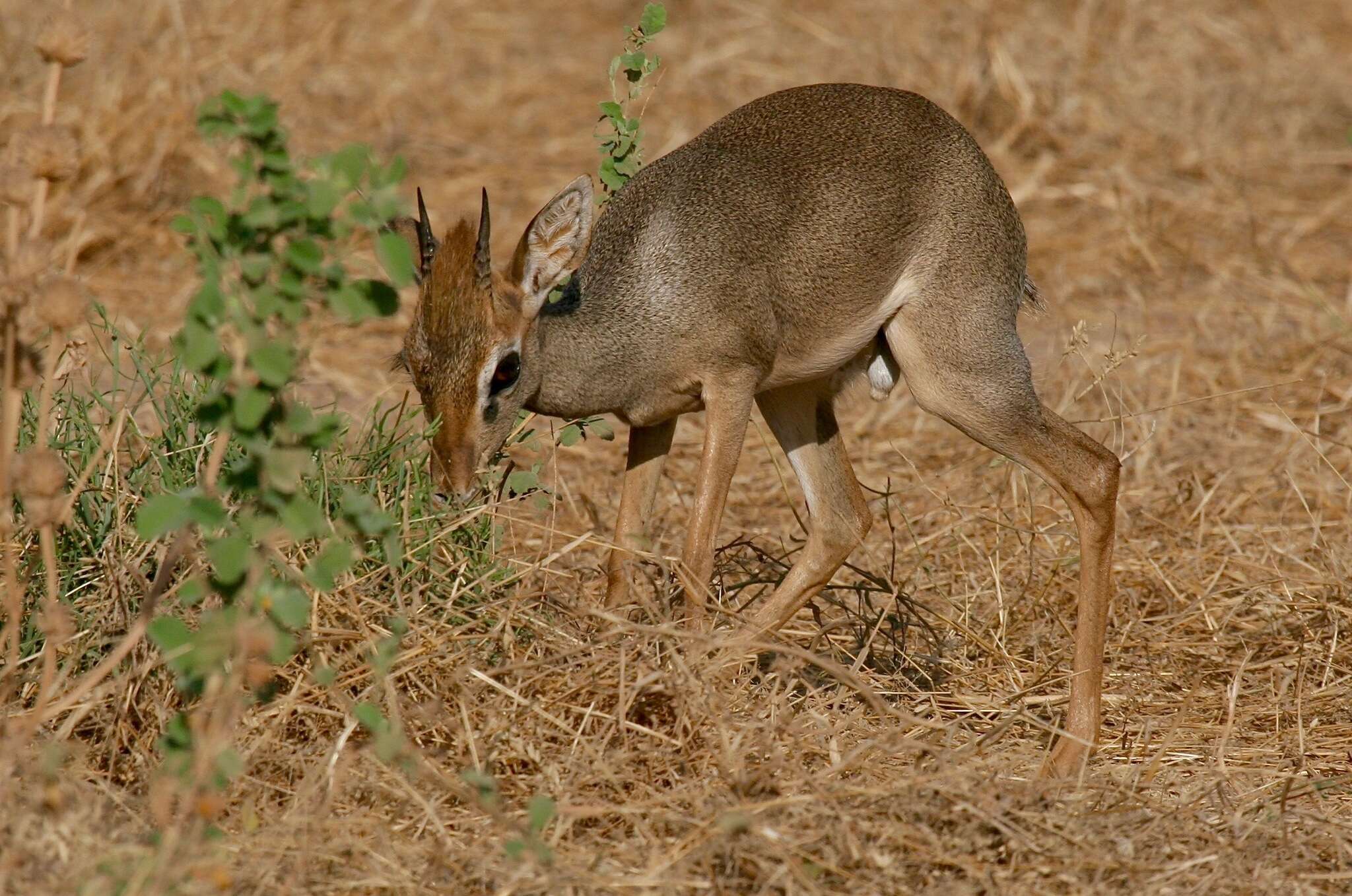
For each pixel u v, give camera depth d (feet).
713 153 32.17
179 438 29.32
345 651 26.86
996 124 67.31
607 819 24.75
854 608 34.91
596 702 26.43
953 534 38.45
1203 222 60.54
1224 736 28.71
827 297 31.73
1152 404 47.01
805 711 28.68
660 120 68.69
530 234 29.25
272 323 22.30
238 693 24.36
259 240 20.72
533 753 25.52
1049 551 37.47
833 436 33.60
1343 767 29.04
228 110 20.35
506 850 22.62
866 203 31.71
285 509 21.22
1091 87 69.36
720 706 26.07
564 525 38.96
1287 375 49.14
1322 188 64.18
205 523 21.01
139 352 31.86
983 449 44.65
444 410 28.96
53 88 22.98
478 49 76.18
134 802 23.72
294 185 20.58
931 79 69.15
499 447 30.09
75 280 23.02
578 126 68.90
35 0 58.70
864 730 28.14
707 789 24.64
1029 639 34.27
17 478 22.89
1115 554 37.99
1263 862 24.75
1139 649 34.27
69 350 28.71
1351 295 52.85
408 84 70.33
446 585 28.63
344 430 29.66
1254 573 37.52
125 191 54.95
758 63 73.61
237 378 20.62
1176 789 27.68
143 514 20.90
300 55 65.05
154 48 57.31
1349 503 39.24
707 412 31.40
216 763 21.67
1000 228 32.60
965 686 32.35
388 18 76.13
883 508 40.98
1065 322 52.80
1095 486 31.14
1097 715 29.78
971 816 24.31
